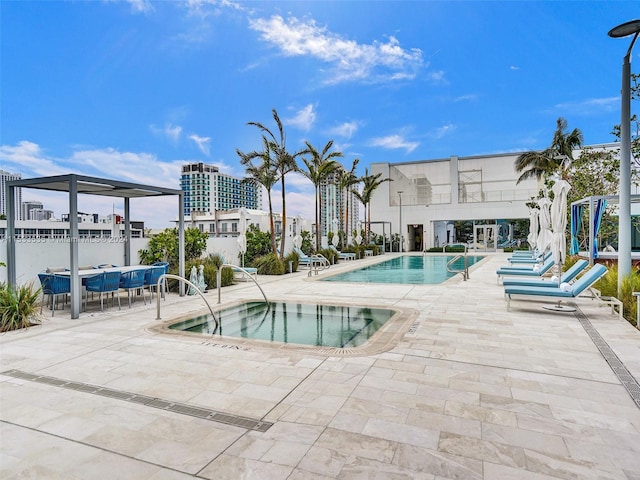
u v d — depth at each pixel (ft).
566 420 10.13
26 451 8.92
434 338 18.01
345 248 85.81
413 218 114.73
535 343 17.08
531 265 50.29
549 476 7.82
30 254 27.30
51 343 17.83
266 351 16.39
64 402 11.53
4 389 12.53
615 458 8.44
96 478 7.91
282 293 33.60
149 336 19.03
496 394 11.76
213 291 35.29
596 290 26.99
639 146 30.09
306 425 9.98
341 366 14.37
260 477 7.86
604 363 14.47
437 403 11.18
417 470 8.05
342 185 89.71
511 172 107.65
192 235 42.39
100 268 29.63
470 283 38.73
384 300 29.22
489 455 8.57
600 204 37.04
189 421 10.28
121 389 12.45
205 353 16.16
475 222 108.68
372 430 9.70
